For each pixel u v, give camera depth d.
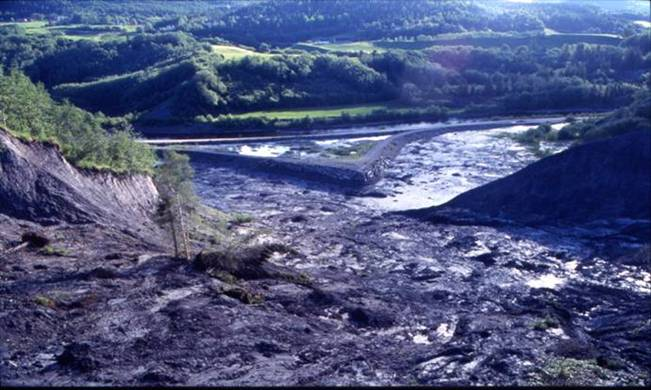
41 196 45.62
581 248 55.53
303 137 112.62
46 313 30.89
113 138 58.94
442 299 42.69
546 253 54.38
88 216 46.97
